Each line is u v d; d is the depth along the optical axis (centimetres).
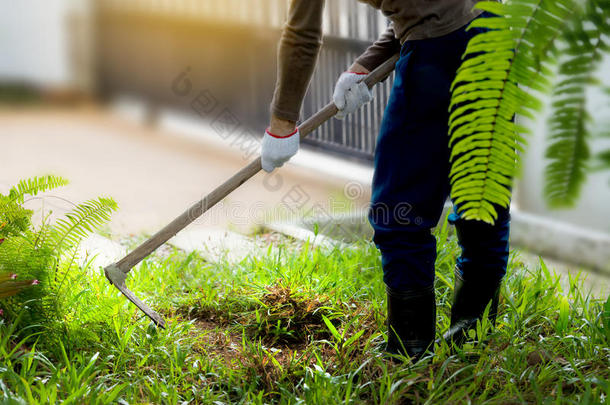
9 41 1116
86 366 278
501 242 291
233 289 369
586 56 110
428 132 262
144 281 379
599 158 103
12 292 266
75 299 303
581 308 351
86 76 1027
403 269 276
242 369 294
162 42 848
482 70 123
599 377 259
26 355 265
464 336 302
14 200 302
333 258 402
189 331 339
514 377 275
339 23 618
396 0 256
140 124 881
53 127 873
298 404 258
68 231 300
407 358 277
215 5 746
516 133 129
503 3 120
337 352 296
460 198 139
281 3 671
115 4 952
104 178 661
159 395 265
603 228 440
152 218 543
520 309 327
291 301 349
